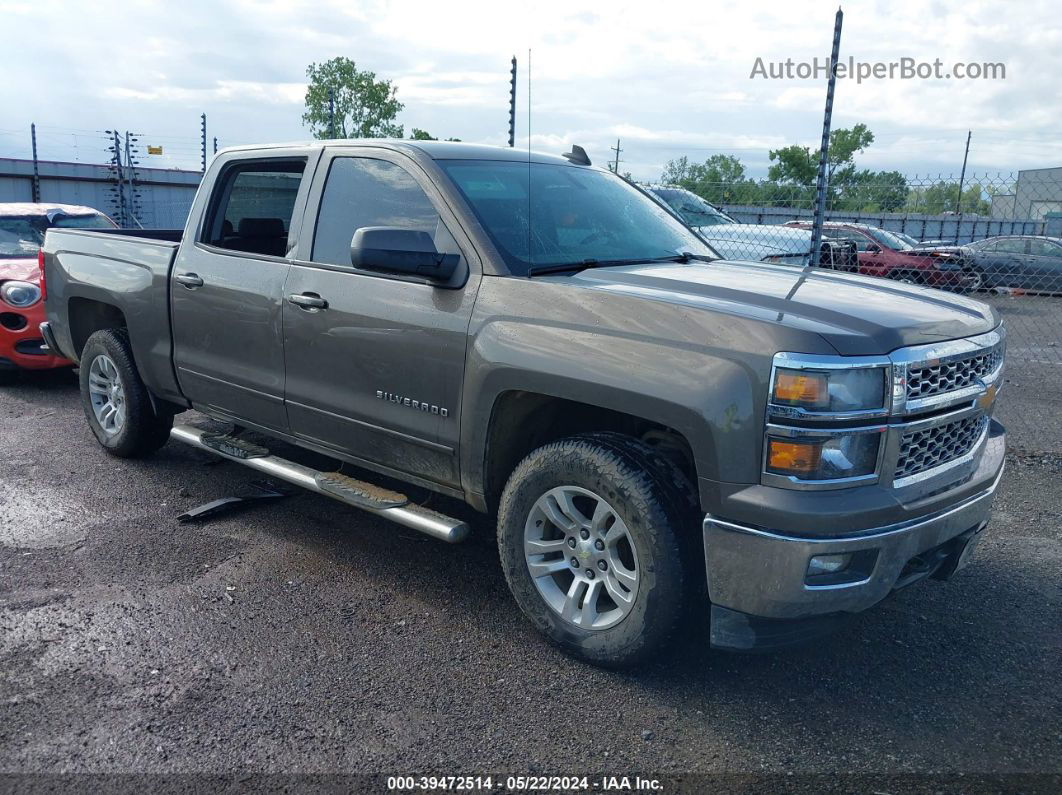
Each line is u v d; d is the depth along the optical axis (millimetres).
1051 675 3293
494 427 3400
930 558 3090
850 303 3098
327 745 2791
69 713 2932
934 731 2924
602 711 3006
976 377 3131
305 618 3633
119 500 4953
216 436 4855
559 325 3154
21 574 3994
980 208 12750
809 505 2668
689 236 4453
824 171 7102
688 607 2990
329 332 3914
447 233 3607
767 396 2697
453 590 3922
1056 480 5594
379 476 5133
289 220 4270
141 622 3566
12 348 7586
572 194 4137
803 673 3271
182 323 4750
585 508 3340
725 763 2738
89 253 5449
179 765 2680
